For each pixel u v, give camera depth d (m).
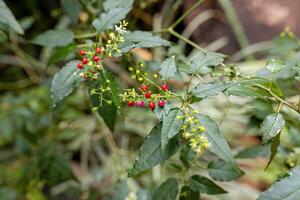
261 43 0.85
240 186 0.76
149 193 0.58
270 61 0.44
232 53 0.87
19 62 0.92
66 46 0.50
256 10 0.88
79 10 0.61
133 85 0.71
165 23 0.77
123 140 0.82
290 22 0.84
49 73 0.84
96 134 0.85
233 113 0.72
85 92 0.72
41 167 0.68
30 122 0.73
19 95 0.85
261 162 0.77
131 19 0.68
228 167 0.47
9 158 0.85
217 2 0.91
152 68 0.55
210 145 0.39
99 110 0.46
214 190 0.47
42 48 0.92
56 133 0.78
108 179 0.75
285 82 0.56
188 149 0.48
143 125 0.83
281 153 0.55
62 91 0.45
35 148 0.73
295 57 0.56
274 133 0.41
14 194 0.75
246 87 0.42
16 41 0.85
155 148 0.41
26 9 0.93
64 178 0.67
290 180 0.37
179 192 0.49
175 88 0.63
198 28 0.90
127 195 0.61
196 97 0.41
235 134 0.79
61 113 0.78
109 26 0.47
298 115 0.44
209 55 0.44
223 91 0.40
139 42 0.44
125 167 0.70
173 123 0.39
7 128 0.73
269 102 0.49
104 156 0.82
